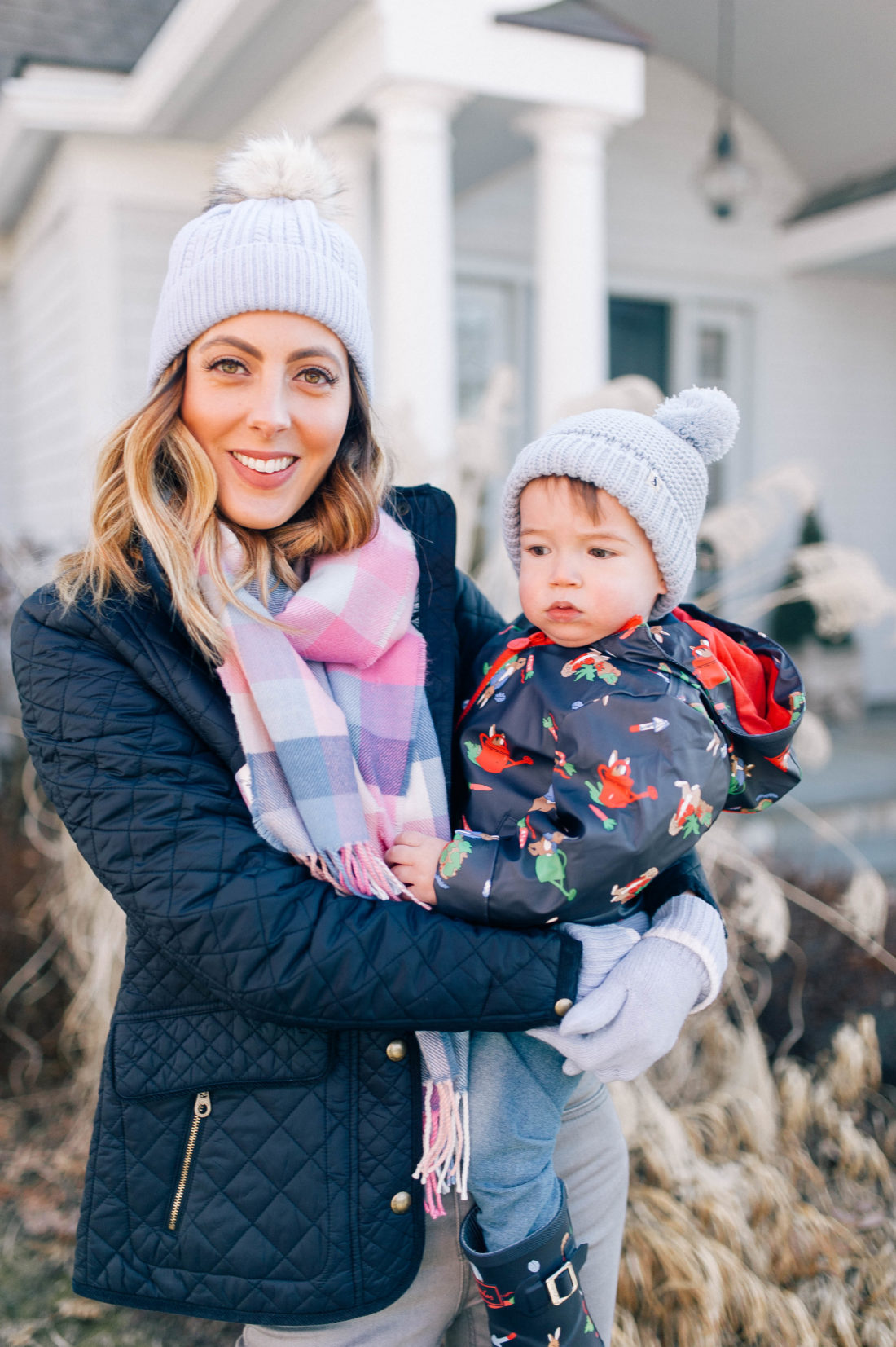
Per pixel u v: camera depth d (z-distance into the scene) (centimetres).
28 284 764
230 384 119
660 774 112
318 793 115
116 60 630
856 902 282
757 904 260
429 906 114
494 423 309
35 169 650
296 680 118
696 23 673
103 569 114
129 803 107
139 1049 113
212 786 111
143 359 605
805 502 297
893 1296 220
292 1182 110
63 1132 284
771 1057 307
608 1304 140
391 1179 112
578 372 513
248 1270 110
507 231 711
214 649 115
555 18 472
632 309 771
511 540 140
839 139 746
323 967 102
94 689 110
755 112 768
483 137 543
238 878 105
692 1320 202
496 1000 106
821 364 839
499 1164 119
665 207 764
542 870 110
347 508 130
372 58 447
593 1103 139
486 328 715
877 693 843
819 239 770
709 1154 252
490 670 140
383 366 549
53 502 699
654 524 125
